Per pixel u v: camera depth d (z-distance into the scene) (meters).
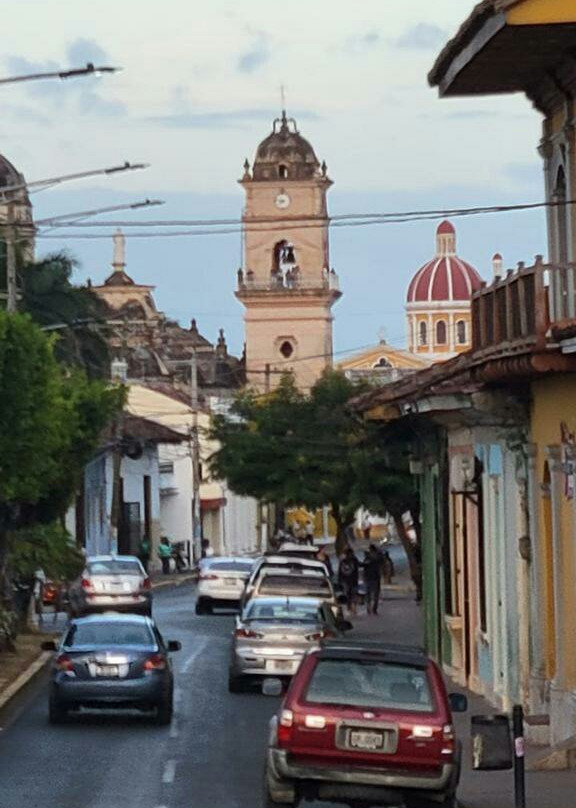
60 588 69.94
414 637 63.19
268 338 180.75
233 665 45.44
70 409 56.72
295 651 45.16
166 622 72.69
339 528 87.88
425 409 43.12
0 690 43.75
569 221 33.91
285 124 184.75
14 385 43.91
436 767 24.86
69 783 30.19
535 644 35.97
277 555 75.56
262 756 33.97
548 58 33.12
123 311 166.25
